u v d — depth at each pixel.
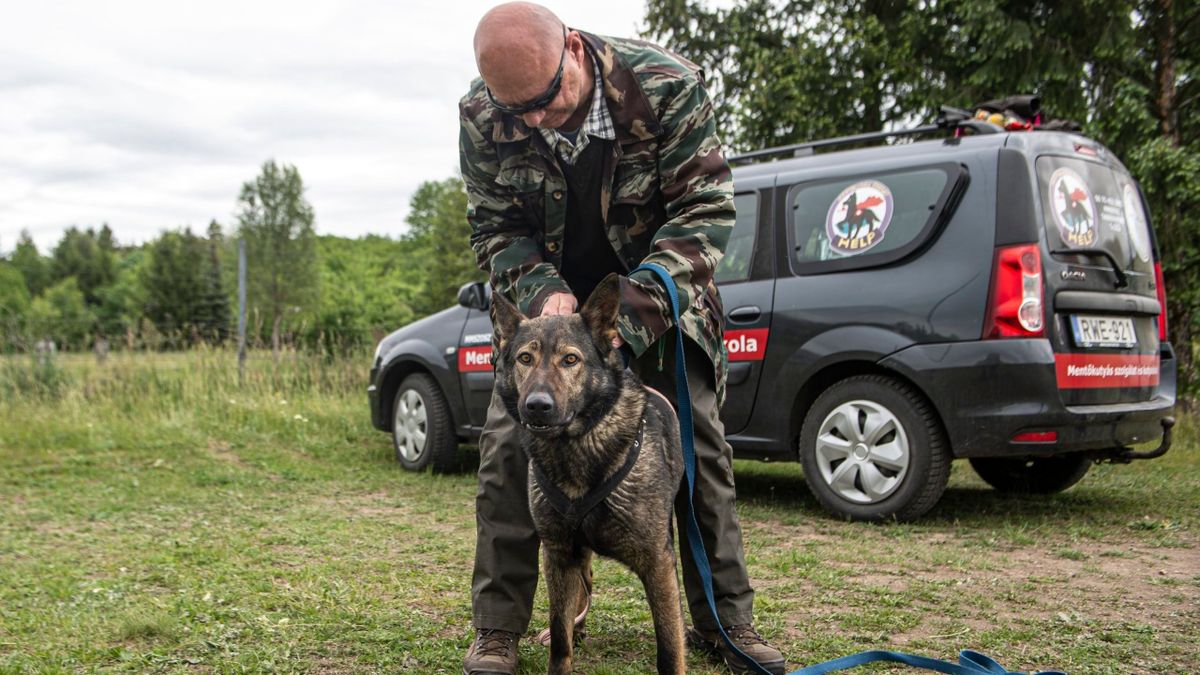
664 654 2.52
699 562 2.75
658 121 2.76
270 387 9.79
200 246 51.38
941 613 3.41
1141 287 5.48
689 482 2.74
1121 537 4.73
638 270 2.67
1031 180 4.82
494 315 2.76
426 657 2.90
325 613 3.37
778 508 5.61
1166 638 3.09
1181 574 3.97
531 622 3.38
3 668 2.78
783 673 2.77
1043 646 3.01
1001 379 4.67
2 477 6.70
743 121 12.48
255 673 2.76
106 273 75.69
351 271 48.41
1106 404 4.97
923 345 4.89
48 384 9.82
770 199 5.70
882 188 5.25
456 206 34.97
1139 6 10.03
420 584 3.84
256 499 6.04
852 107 12.65
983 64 10.80
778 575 3.98
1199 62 9.59
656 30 13.77
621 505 2.48
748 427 5.58
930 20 11.48
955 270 4.88
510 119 2.83
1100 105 10.16
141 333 10.90
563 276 3.16
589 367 2.49
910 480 4.96
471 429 6.83
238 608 3.42
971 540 4.64
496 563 2.80
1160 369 5.68
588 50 2.75
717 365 3.01
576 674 2.79
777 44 13.18
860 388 5.14
